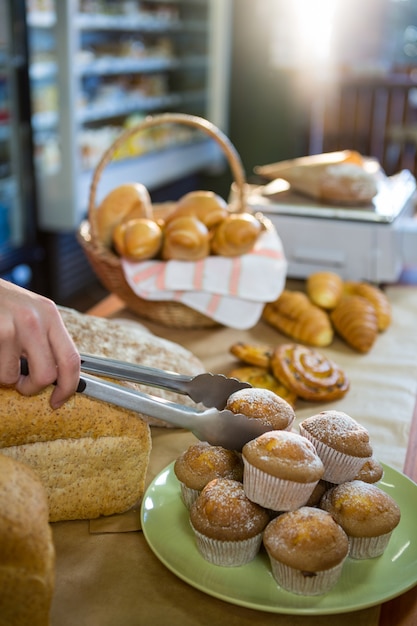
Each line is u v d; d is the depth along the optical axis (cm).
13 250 260
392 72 392
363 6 402
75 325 91
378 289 146
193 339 122
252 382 99
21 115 244
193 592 61
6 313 58
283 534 58
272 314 127
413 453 84
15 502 52
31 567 50
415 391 102
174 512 68
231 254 121
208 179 427
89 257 129
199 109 400
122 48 331
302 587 57
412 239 155
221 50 379
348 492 63
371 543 61
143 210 130
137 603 59
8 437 65
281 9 380
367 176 149
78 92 269
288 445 60
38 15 246
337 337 124
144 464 70
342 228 145
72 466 68
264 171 164
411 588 61
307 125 396
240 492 62
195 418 66
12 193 256
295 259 150
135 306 128
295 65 385
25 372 64
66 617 57
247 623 57
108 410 68
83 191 282
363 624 57
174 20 371
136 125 125
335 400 98
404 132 363
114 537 68
